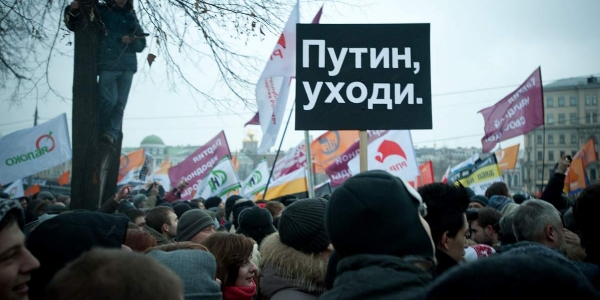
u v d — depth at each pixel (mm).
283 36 7023
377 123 4863
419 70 4895
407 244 1961
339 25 4926
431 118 4863
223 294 3590
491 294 1330
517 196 7793
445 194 2854
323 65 4906
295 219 3246
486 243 5066
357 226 1969
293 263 3195
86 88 5676
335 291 1905
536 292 1308
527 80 11289
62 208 6863
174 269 2592
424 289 1649
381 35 4926
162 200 9781
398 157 10234
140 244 3535
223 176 13258
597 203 3186
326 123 4867
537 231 3648
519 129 11391
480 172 11305
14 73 5258
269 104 6988
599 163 59375
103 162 5891
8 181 11203
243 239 3705
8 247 1892
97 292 1593
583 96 73625
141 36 5676
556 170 5566
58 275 1694
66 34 5383
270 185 12242
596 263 3215
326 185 11891
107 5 5785
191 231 4824
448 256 2838
